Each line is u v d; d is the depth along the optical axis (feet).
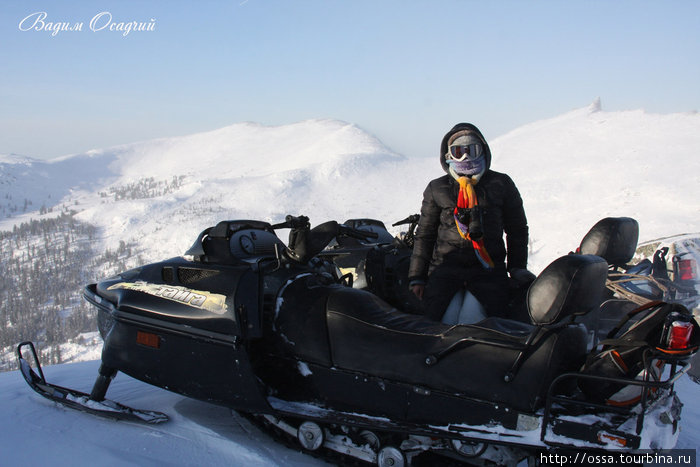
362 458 9.45
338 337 9.86
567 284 8.25
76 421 11.34
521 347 8.48
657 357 7.81
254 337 10.02
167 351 10.64
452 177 12.10
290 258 10.87
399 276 14.15
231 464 9.71
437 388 8.94
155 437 10.67
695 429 12.33
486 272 11.62
